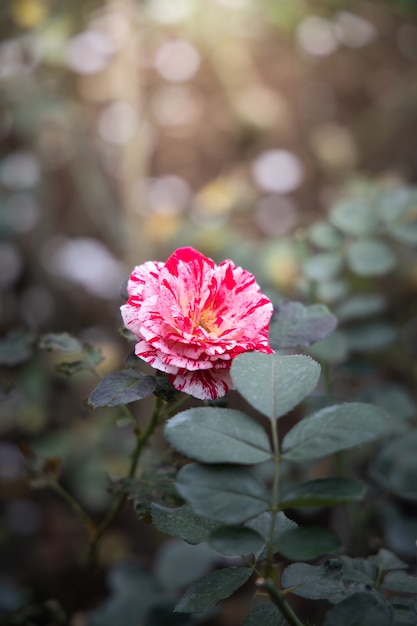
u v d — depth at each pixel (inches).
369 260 33.6
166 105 72.0
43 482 29.7
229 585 21.3
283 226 64.4
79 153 61.7
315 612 42.7
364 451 39.9
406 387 53.6
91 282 61.3
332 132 71.4
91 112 65.9
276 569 20.0
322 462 40.2
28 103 54.6
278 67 75.5
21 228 58.2
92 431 51.5
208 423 19.2
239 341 21.5
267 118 70.6
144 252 54.4
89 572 32.0
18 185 61.1
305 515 40.6
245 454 18.8
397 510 35.2
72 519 52.6
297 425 19.2
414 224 34.1
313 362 20.1
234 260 51.4
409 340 55.2
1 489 53.2
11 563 50.0
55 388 57.6
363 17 75.2
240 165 69.8
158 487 24.5
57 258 62.7
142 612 33.7
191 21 63.5
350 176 68.3
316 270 34.1
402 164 68.3
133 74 54.7
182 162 69.7
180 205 65.5
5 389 29.0
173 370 20.9
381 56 76.2
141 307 21.4
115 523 51.8
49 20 51.9
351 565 23.9
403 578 23.1
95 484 49.9
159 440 40.3
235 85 71.7
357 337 34.4
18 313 62.8
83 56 56.7
